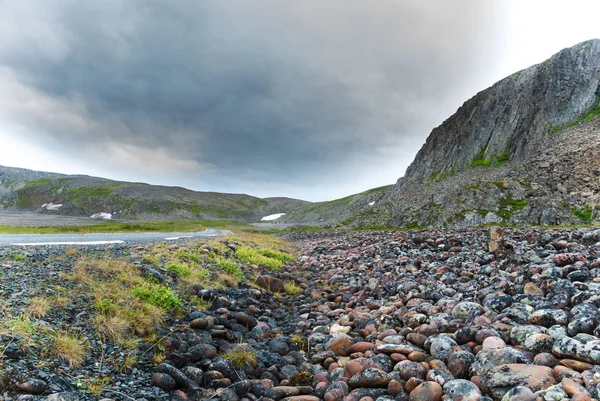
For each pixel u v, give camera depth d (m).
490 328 7.78
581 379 5.25
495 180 86.00
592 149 79.00
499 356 6.29
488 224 66.69
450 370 6.73
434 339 7.83
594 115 98.19
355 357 8.09
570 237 19.84
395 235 37.69
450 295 12.32
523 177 81.81
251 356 8.02
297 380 7.25
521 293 10.66
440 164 139.12
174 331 8.43
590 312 7.35
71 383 5.41
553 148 91.50
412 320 9.55
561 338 6.30
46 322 6.83
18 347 5.66
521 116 119.00
